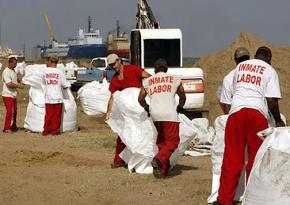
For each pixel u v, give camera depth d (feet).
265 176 20.40
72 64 134.92
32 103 53.42
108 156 39.96
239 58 26.21
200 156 39.73
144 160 32.96
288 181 19.92
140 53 61.36
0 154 40.50
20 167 35.99
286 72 77.87
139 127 32.91
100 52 276.41
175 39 61.57
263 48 25.22
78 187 30.22
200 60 84.64
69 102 53.36
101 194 28.63
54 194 29.07
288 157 20.30
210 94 72.54
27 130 53.78
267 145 21.07
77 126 54.90
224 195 24.38
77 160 38.24
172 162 32.83
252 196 20.77
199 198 27.12
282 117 26.96
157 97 31.32
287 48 87.66
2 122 63.72
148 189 29.22
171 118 31.19
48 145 45.62
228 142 24.49
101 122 62.59
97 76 115.96
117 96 33.63
